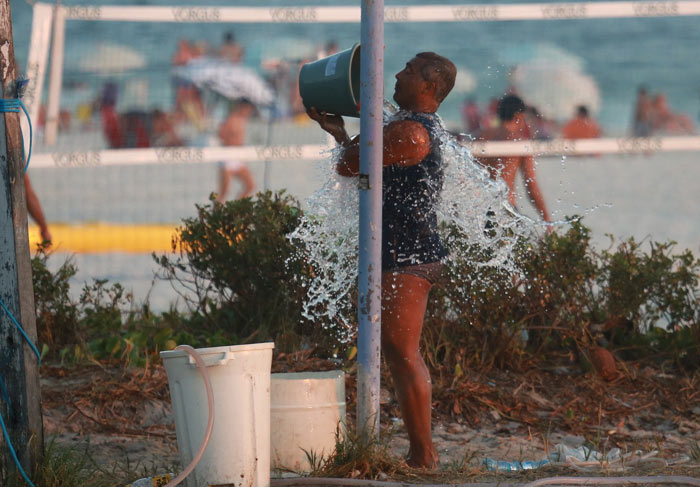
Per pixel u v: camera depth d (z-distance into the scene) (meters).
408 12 36.12
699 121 120.00
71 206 57.78
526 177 29.19
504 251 22.31
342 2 107.12
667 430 21.14
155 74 123.50
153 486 14.38
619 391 22.88
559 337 24.53
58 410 19.83
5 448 13.70
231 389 13.73
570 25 162.25
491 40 154.25
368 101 15.37
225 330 24.34
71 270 24.77
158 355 22.42
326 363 22.44
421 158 15.66
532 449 19.42
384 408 21.02
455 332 23.44
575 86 132.75
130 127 89.12
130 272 37.75
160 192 64.12
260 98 83.88
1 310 13.80
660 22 167.50
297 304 23.36
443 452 19.06
